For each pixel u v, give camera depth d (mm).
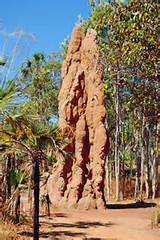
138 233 13094
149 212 18750
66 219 15609
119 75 15555
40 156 6816
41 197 16266
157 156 33562
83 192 19922
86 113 20969
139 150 35594
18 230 11172
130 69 13758
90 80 21281
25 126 6609
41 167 7895
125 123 37938
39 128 6773
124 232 13195
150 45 11367
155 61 11773
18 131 6617
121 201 27906
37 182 6785
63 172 20406
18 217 11805
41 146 6801
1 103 5973
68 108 20875
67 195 20000
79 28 22453
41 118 7004
